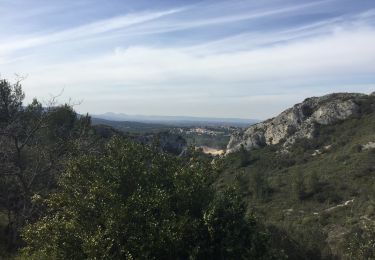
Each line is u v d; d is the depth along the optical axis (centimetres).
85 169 1102
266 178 7338
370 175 6044
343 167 6694
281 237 1523
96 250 889
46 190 1709
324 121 9012
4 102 2297
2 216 2005
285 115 9794
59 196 1057
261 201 6128
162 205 977
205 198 1059
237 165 8575
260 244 974
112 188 1010
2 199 1727
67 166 1166
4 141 1828
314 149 8350
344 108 8956
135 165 1087
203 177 1091
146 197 989
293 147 8750
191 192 1040
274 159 8494
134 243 907
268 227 1542
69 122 2533
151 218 952
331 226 4419
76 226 991
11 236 1645
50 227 1010
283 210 5562
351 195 5631
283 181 6938
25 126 2044
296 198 5959
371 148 6994
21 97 2400
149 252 905
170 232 912
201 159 1206
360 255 1941
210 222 952
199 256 966
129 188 1067
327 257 1645
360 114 8750
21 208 1752
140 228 940
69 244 976
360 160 6688
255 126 10444
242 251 964
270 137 9744
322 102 9744
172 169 1123
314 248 1597
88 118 2469
